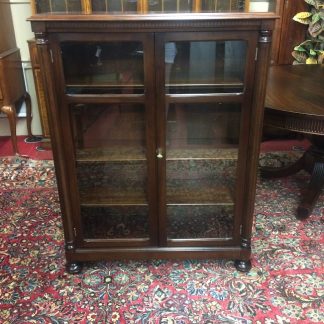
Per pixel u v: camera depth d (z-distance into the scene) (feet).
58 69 4.07
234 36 3.92
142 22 3.82
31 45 8.16
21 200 7.06
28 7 8.81
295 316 4.40
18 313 4.48
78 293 4.81
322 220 6.37
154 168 4.65
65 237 5.01
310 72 7.48
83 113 4.54
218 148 4.72
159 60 4.02
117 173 5.03
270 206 6.79
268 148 9.29
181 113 4.53
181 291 4.82
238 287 4.87
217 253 5.09
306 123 5.09
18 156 8.84
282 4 8.88
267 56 3.97
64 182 4.66
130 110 4.51
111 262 5.38
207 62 4.18
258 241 5.79
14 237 5.96
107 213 5.14
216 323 4.33
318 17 8.73
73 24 3.83
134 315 4.46
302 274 5.08
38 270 5.22
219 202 4.91
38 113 9.93
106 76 4.23
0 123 9.96
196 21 3.82
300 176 7.93
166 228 5.00
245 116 4.33
